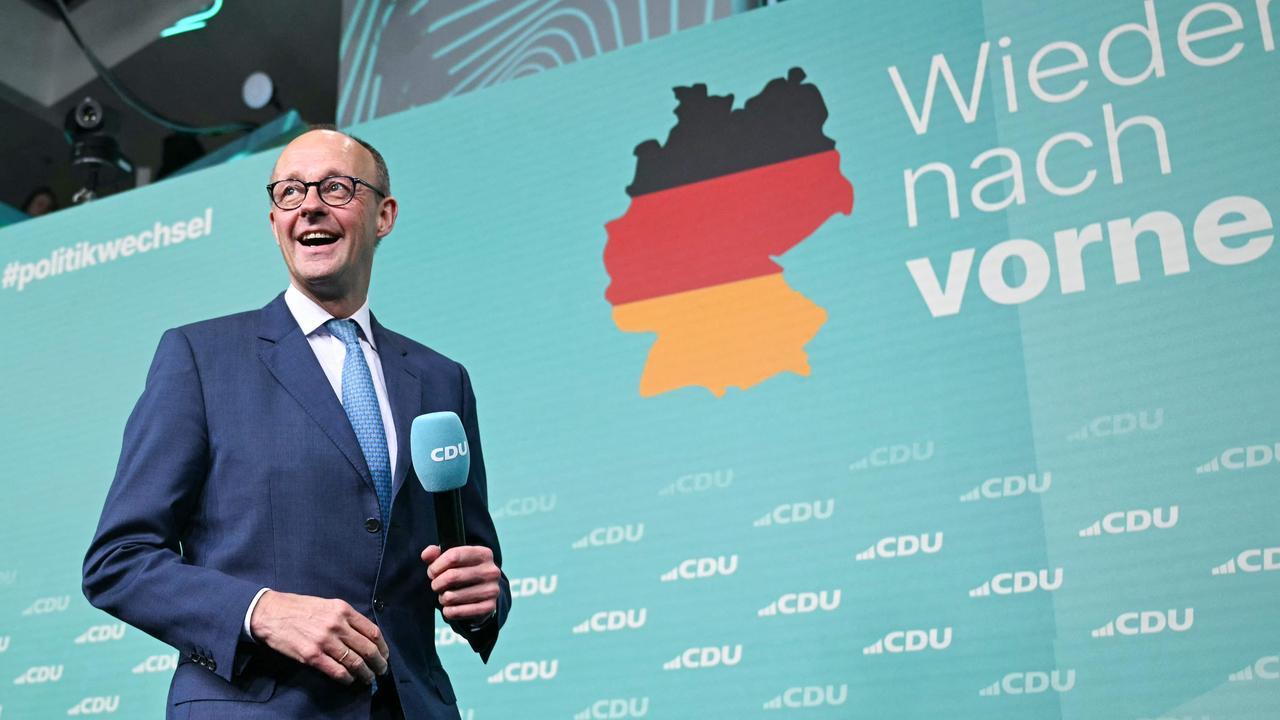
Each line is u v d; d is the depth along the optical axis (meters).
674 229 3.05
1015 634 2.43
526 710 2.81
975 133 2.81
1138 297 2.55
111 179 5.00
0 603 3.48
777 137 3.01
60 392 3.67
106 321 3.69
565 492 2.95
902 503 2.61
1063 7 2.82
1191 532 2.37
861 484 2.66
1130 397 2.50
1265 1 2.64
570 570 2.88
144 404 1.72
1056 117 2.75
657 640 2.74
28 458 3.63
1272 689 2.23
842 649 2.56
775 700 2.59
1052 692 2.37
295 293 1.88
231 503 1.66
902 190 2.84
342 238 1.85
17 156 6.49
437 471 1.62
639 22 3.73
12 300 3.84
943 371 2.67
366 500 1.69
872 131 2.92
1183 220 2.57
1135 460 2.45
